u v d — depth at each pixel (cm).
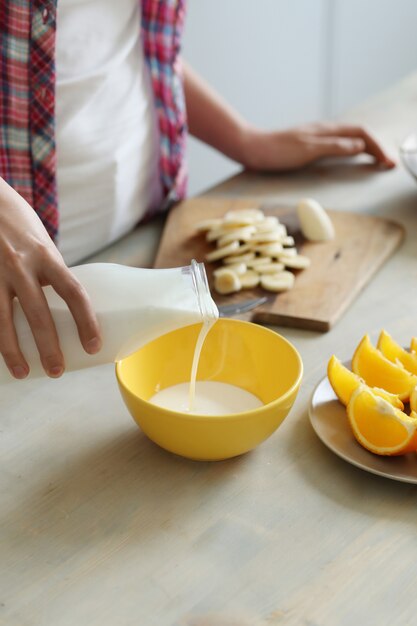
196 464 77
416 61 337
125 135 125
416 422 73
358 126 153
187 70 146
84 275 73
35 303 68
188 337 83
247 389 84
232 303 105
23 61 110
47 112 113
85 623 61
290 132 151
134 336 72
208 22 255
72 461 78
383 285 111
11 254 69
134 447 79
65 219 121
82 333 69
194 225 128
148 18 127
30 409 85
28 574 65
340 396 81
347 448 76
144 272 74
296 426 82
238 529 69
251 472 76
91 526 70
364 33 310
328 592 63
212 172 284
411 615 61
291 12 279
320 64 301
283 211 132
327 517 70
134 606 62
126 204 128
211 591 63
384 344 89
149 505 72
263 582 64
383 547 67
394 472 73
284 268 114
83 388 89
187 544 68
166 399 82
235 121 149
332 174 149
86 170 120
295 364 77
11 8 107
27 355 72
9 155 115
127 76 125
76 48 116
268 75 284
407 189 142
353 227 125
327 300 105
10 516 71
